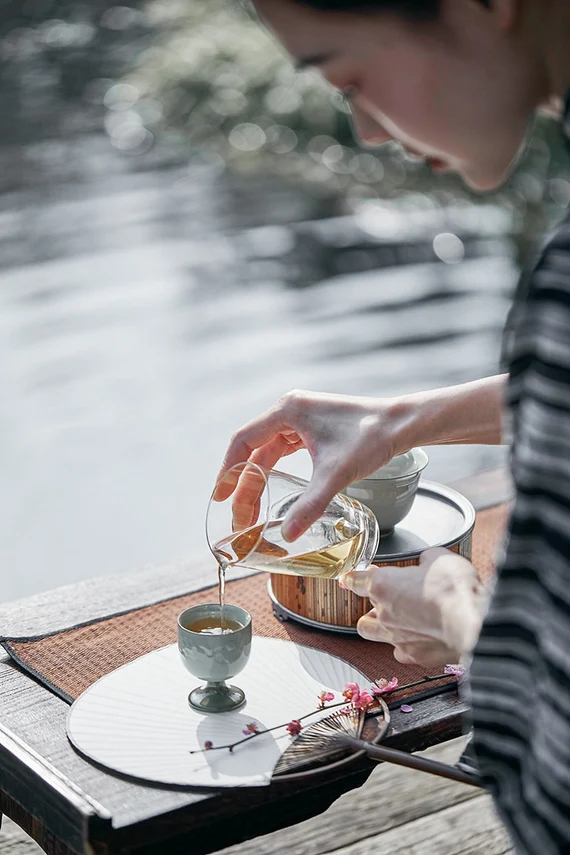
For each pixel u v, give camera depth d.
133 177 9.22
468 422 1.28
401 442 1.27
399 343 5.33
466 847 1.67
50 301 6.05
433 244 6.92
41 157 10.11
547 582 0.80
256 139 7.15
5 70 12.71
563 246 0.78
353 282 6.37
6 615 1.46
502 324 5.55
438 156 0.87
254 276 6.53
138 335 5.48
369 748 1.12
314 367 5.03
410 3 0.78
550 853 0.81
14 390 4.76
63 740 1.16
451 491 1.58
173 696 1.24
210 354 5.21
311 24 0.81
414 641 1.12
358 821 1.74
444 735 1.21
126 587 1.54
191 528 3.45
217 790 1.07
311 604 1.40
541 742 0.81
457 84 0.81
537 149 5.40
